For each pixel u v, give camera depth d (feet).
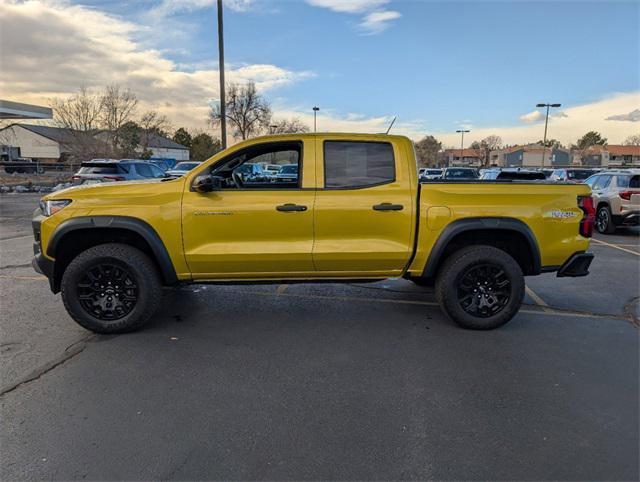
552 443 9.06
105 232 14.64
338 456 8.63
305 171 14.62
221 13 54.08
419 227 14.75
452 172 83.05
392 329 15.34
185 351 13.39
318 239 14.58
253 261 14.51
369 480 7.99
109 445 8.87
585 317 16.70
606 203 39.09
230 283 15.20
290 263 14.70
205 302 18.22
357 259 14.76
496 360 12.91
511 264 14.84
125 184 14.58
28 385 11.25
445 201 14.67
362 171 14.79
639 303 18.40
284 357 13.03
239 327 15.43
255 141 14.74
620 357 13.15
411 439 9.16
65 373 11.91
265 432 9.36
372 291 20.07
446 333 14.99
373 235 14.74
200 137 264.52
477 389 11.22
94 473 8.09
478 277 15.12
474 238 15.66
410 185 14.82
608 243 34.19
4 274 22.48
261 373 12.01
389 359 12.94
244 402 10.53
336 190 14.56
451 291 14.98
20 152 187.11
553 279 22.44
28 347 13.60
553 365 12.60
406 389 11.20
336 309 17.46
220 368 12.30
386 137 14.92
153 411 10.11
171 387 11.21
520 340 14.43
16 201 61.62
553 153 293.43
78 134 141.79
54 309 17.07
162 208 14.11
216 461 8.45
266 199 14.32
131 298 14.49
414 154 15.07
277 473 8.14
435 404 10.50
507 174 40.78
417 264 15.10
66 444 8.89
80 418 9.80
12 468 8.18
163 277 14.96
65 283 14.01
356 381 11.60
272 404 10.46
